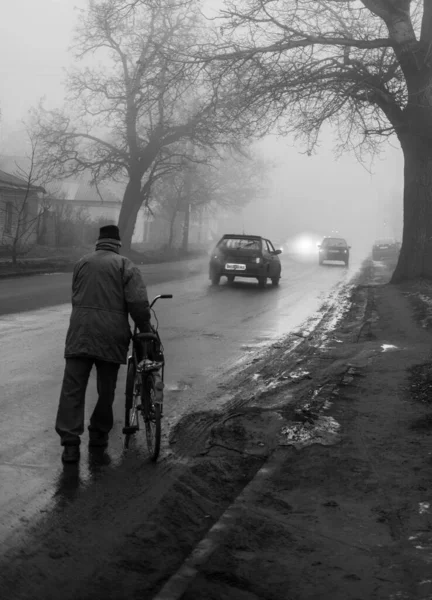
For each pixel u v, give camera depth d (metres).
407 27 20.48
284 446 5.90
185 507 4.73
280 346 11.70
